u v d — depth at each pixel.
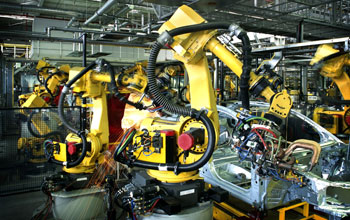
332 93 7.18
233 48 2.24
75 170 3.75
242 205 3.98
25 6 8.20
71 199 3.50
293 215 3.76
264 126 2.42
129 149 2.79
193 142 2.29
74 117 5.76
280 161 2.46
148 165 2.62
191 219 2.59
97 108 3.85
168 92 4.17
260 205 3.09
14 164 5.54
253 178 3.16
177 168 2.42
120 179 5.05
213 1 4.35
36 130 5.60
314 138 4.75
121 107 5.88
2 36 5.84
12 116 5.63
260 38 11.12
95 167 3.85
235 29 2.04
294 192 2.87
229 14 6.43
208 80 2.49
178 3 4.66
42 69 7.19
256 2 6.12
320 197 2.61
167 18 5.98
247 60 2.07
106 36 6.61
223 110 4.34
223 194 2.77
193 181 2.93
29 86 15.39
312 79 11.41
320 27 7.59
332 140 4.11
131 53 13.83
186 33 2.20
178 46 2.25
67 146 3.56
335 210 2.52
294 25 7.46
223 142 4.03
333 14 7.40
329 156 3.71
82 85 3.61
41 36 6.00
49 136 5.63
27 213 4.02
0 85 10.80
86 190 3.63
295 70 11.62
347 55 2.88
